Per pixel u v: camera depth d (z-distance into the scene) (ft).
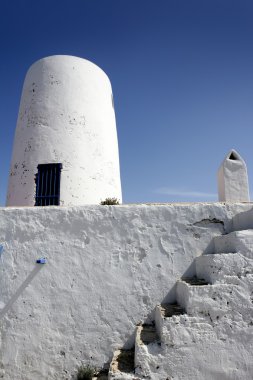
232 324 18.52
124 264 23.43
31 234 24.58
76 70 44.01
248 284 19.22
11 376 22.26
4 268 24.12
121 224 24.11
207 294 18.98
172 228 23.86
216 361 17.95
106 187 41.60
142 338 19.43
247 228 21.97
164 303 22.61
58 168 38.01
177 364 17.79
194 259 23.31
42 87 42.86
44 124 40.93
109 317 22.63
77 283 23.36
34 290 23.53
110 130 45.57
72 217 24.56
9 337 22.91
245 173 29.04
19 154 41.24
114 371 18.11
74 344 22.39
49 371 22.15
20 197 38.91
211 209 24.04
